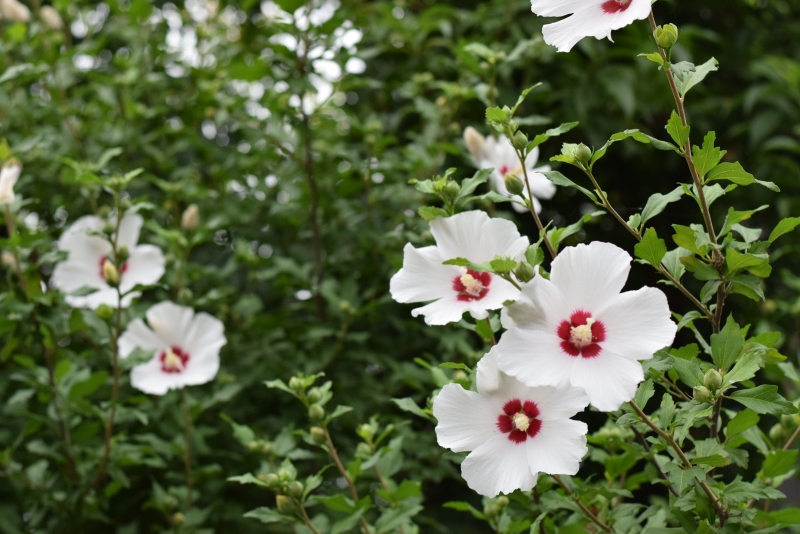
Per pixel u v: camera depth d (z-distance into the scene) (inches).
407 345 68.1
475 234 45.6
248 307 66.1
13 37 70.5
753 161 85.0
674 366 44.3
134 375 58.9
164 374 59.2
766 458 49.7
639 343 42.6
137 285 56.9
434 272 46.0
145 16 78.5
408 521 50.9
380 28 82.3
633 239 83.0
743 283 45.1
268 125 69.5
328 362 63.3
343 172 68.6
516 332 42.9
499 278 45.2
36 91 83.4
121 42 91.7
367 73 86.8
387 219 73.3
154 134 74.2
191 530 57.9
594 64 79.0
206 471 59.1
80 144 73.5
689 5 90.8
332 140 75.4
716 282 46.0
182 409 61.6
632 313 42.9
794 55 94.3
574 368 42.7
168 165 75.7
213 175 75.7
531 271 43.4
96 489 59.7
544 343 42.9
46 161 70.2
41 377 58.2
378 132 70.1
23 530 59.6
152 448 59.3
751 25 93.6
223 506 62.1
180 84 81.3
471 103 75.8
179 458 63.8
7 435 61.7
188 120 80.5
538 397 43.9
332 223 72.6
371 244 68.0
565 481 48.9
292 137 71.1
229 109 71.6
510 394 44.1
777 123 83.7
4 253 59.9
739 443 50.4
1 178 55.6
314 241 66.9
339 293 66.9
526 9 79.2
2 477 59.9
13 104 70.6
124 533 59.9
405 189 65.4
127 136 73.7
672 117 44.3
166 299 69.4
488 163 54.7
